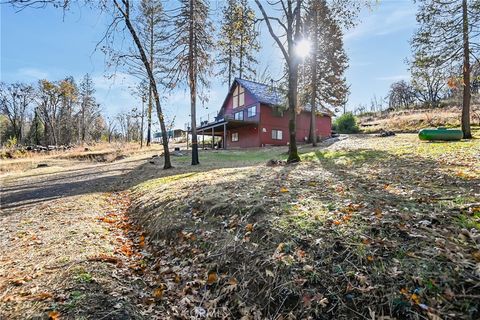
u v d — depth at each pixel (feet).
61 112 153.69
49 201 24.21
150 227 15.71
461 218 9.59
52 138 145.48
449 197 11.76
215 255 10.98
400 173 18.90
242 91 89.45
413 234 9.05
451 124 70.44
